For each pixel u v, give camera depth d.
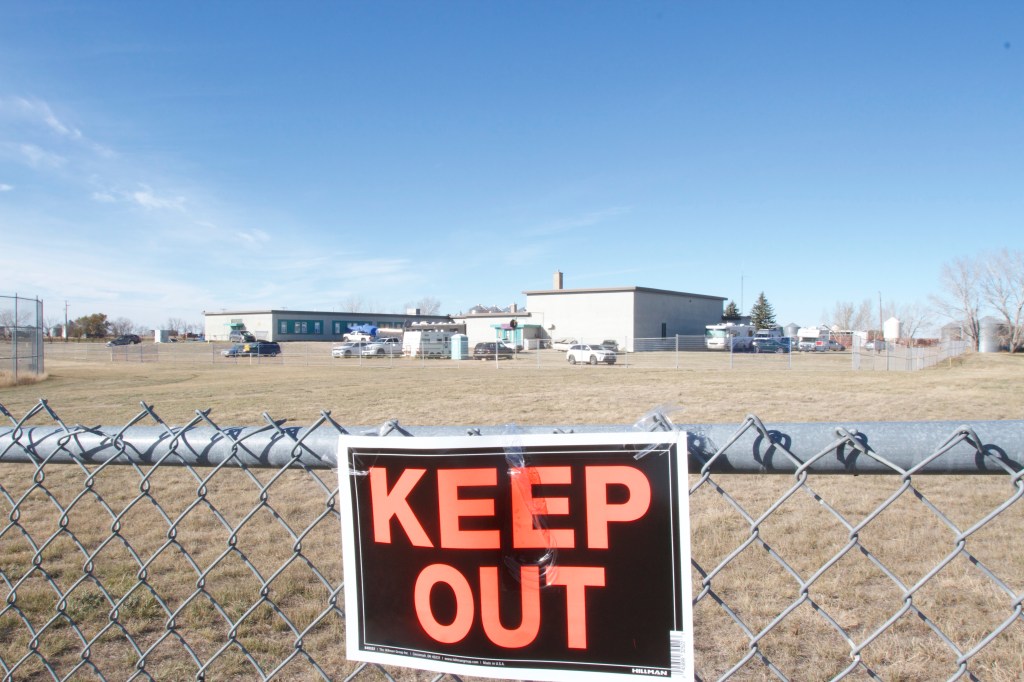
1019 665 3.17
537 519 1.25
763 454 1.29
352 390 20.11
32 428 1.86
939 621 3.64
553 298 61.62
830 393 17.06
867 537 5.05
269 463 1.63
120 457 1.78
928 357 34.34
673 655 1.18
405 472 1.34
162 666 3.29
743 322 79.56
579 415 13.47
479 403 15.91
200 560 4.73
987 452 1.20
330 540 5.14
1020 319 52.84
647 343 55.47
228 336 77.69
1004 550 4.73
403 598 1.34
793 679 3.10
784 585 4.15
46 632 3.65
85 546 5.08
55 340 86.81
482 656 1.29
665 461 1.19
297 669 3.28
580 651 1.23
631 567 1.21
